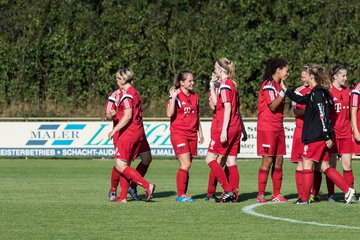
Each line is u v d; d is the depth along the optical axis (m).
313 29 105.38
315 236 29.53
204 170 67.50
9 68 104.50
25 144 78.69
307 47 103.69
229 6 108.50
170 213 36.16
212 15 107.12
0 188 50.31
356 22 104.44
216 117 41.03
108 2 109.44
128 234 30.12
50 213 36.16
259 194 41.50
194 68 103.69
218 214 35.81
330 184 41.66
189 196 42.00
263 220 33.81
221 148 40.88
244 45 103.88
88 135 78.00
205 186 52.62
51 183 54.41
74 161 77.00
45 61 105.31
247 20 106.81
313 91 38.66
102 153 78.00
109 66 104.69
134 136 40.56
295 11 106.56
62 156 78.31
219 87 40.59
